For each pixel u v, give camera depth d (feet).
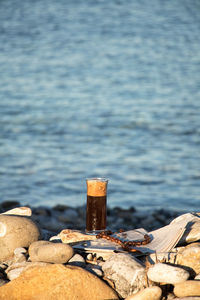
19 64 382.22
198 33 625.82
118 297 16.38
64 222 48.78
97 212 20.79
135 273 16.70
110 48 515.91
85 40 575.38
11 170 102.78
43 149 127.95
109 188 87.86
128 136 147.54
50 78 313.94
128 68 374.43
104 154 121.80
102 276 17.11
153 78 319.88
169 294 16.29
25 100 225.76
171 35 617.62
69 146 132.16
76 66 382.42
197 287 15.75
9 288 16.19
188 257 17.43
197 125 163.12
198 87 277.64
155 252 17.33
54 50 490.90
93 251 18.81
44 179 94.84
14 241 19.31
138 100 230.07
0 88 264.93
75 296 15.74
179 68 372.17
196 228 20.08
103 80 309.83
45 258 17.76
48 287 15.98
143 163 111.34
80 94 251.19
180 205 76.74
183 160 115.14
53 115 186.39
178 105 210.79
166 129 157.38
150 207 74.74
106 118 180.14
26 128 159.94
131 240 19.84
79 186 89.40
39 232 20.12
